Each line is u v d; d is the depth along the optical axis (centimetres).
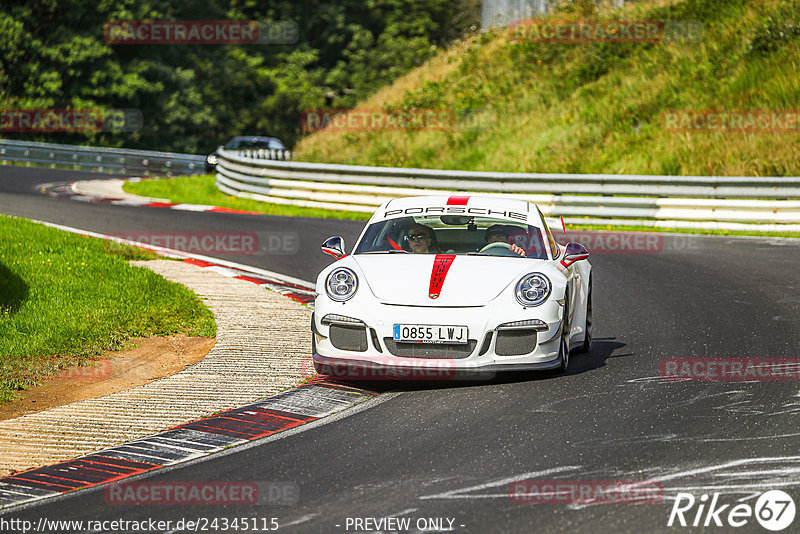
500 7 12531
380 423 2264
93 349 3077
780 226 6531
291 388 2622
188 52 19850
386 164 9344
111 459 2048
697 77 9181
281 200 8150
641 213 6844
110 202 8012
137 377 2812
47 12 16838
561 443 2069
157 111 17925
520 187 7206
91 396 2598
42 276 3994
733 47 9431
